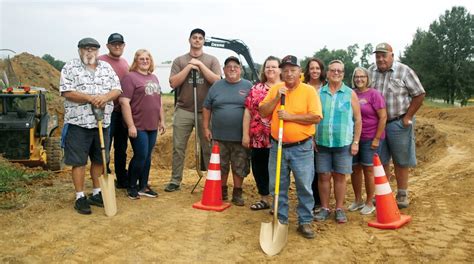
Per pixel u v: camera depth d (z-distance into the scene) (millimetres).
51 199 6496
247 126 6391
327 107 5734
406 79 6219
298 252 4965
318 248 5074
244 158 6664
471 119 22891
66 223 5559
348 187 8547
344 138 5691
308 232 5348
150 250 4891
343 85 5805
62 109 20500
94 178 6375
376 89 6395
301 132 5234
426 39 45875
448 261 4641
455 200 6797
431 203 6707
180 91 7203
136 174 6754
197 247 5027
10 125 9500
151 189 7375
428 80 44938
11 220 5578
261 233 5023
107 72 6129
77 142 5922
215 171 6508
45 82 26062
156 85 6715
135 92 6496
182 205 6594
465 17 44938
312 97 5227
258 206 6512
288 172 5449
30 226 5391
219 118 6539
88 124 5918
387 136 6422
